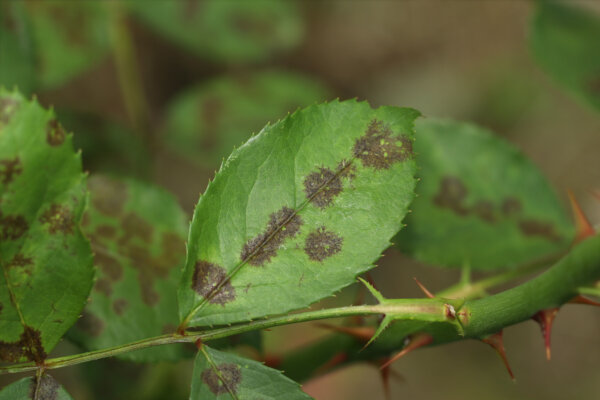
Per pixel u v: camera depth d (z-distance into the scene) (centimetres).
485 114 70
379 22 72
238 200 28
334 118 28
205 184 64
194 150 38
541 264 33
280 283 28
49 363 28
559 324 65
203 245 28
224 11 40
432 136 33
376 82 72
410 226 33
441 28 72
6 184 27
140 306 30
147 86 65
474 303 27
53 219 28
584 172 66
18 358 27
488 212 33
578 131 68
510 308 27
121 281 30
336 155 28
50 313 28
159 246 31
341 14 72
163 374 38
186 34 39
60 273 28
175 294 30
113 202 31
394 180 28
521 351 65
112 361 38
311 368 31
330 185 28
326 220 28
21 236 27
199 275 28
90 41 36
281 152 28
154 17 38
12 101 27
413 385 65
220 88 39
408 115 28
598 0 56
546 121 69
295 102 39
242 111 39
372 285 28
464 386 64
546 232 33
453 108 70
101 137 37
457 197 33
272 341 51
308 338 52
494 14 72
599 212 64
